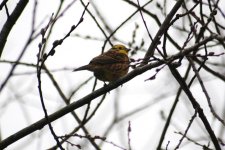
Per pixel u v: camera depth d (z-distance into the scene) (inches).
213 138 379.6
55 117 396.5
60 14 440.8
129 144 423.8
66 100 515.5
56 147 421.7
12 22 390.3
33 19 433.4
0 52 387.2
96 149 490.3
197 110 365.7
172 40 491.5
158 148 484.1
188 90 378.9
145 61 364.2
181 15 353.4
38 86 355.9
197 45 346.9
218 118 363.6
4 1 383.9
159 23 503.5
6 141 388.5
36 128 392.8
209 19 360.5
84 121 463.8
